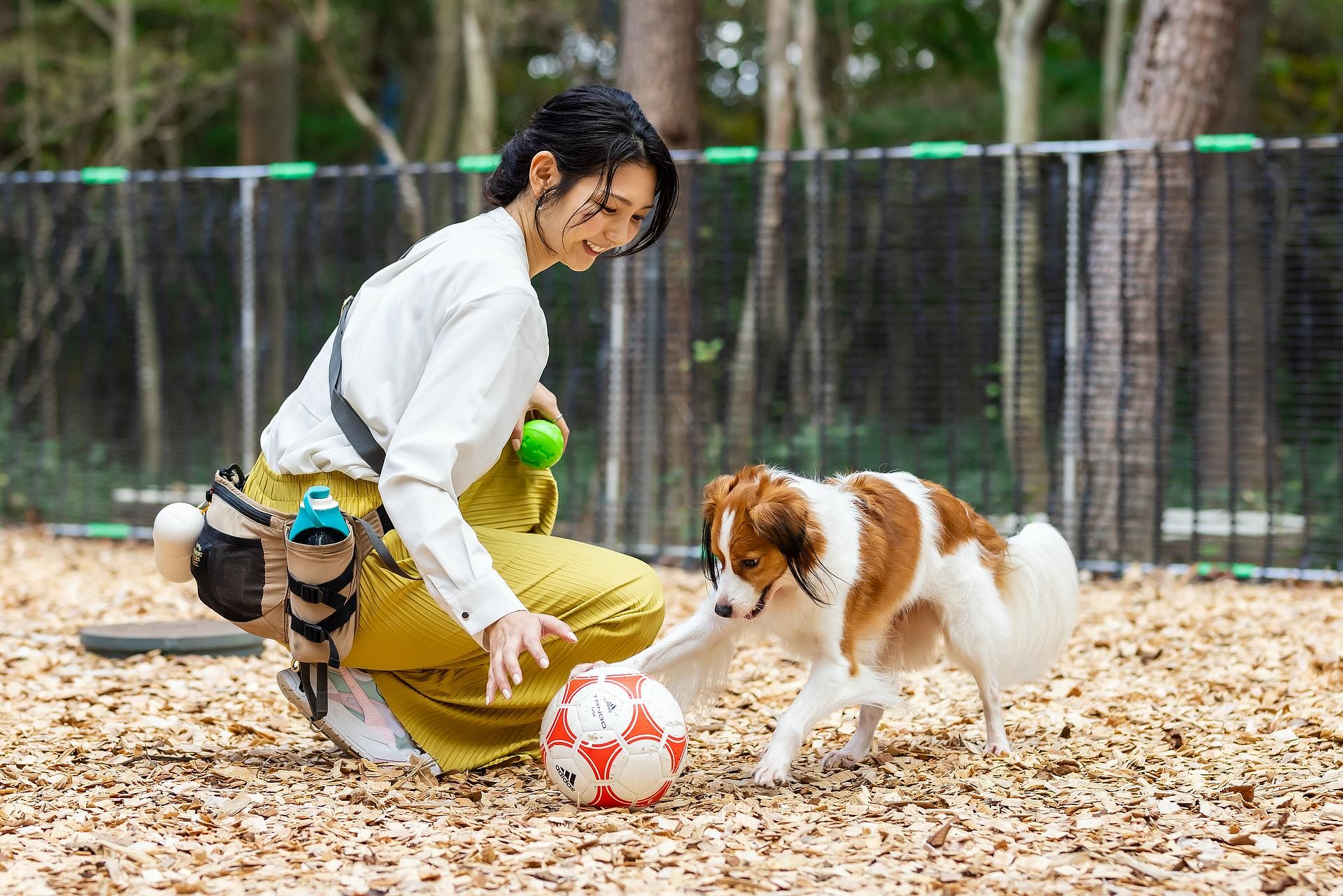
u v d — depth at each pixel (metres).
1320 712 4.95
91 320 14.43
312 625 3.85
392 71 23.30
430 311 3.76
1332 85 19.94
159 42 18.97
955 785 4.05
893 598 4.30
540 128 3.87
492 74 18.16
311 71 21.64
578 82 21.02
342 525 3.73
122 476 12.05
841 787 4.06
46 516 11.79
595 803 3.67
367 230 10.48
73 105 16.81
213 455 11.32
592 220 3.83
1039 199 10.59
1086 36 22.08
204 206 11.84
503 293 3.68
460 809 3.70
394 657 4.05
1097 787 4.02
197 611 7.69
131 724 4.89
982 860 3.24
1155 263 9.38
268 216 11.32
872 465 12.48
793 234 10.74
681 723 3.78
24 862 3.19
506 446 4.22
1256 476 11.34
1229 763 4.29
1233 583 8.73
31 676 5.85
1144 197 9.42
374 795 3.78
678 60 11.05
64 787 3.98
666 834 3.42
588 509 10.95
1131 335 9.38
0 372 13.99
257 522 3.85
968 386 13.74
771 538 3.95
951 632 4.53
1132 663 6.22
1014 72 13.73
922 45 22.05
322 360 4.00
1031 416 11.39
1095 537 9.36
